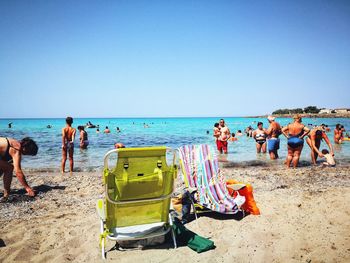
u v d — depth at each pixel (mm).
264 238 3783
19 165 5922
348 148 15805
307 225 4121
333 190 6035
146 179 3426
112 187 3314
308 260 3213
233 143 18594
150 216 3678
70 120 9367
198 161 5039
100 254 3484
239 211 4766
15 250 3596
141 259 3330
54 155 13344
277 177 7945
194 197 4672
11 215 4980
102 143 18781
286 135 9875
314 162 10477
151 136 25281
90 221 4582
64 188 6941
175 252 3512
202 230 4156
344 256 3262
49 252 3521
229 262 3248
